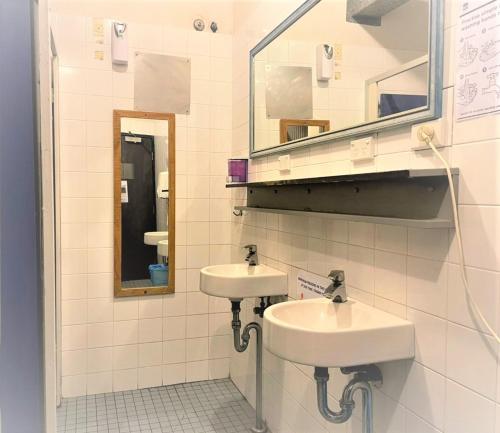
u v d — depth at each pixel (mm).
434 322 1164
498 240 965
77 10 2604
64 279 2547
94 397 2621
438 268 1148
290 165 2008
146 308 2727
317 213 1561
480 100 1011
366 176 1216
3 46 604
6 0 604
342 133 1577
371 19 1444
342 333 1191
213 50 2791
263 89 2303
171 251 2750
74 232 2551
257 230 2432
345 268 1599
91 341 2623
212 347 2887
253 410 2516
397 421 1310
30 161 619
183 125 2746
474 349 1031
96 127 2555
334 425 1666
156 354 2766
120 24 2539
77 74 2508
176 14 2805
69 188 2525
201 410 2510
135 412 2471
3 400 621
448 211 1089
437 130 1129
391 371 1337
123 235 2645
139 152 2652
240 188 2684
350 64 1564
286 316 1458
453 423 1095
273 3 2209
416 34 1223
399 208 1267
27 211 618
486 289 995
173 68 2699
